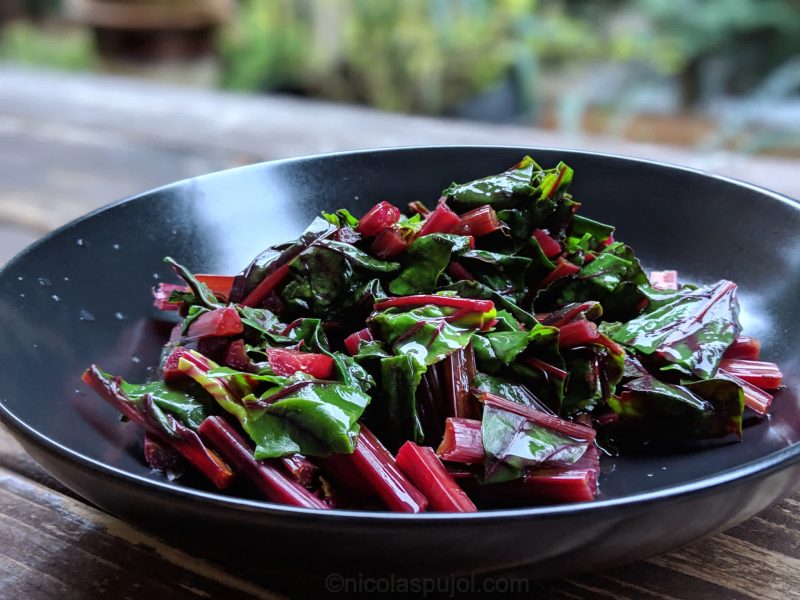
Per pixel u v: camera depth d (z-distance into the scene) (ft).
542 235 1.07
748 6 5.24
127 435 0.91
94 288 1.07
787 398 0.95
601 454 0.91
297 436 0.83
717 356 0.96
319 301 0.99
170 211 1.18
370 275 1.01
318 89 4.46
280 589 0.81
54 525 0.89
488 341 0.92
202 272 1.18
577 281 1.06
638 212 1.20
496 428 0.84
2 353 0.91
